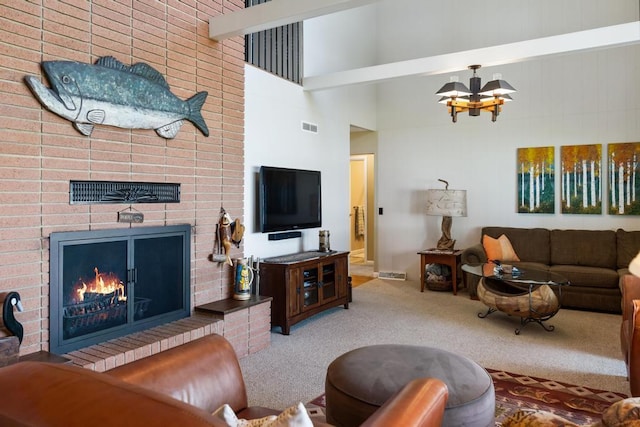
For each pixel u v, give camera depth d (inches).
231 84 151.9
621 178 212.8
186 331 120.1
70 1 105.0
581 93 221.8
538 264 209.5
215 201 145.3
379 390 72.5
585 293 191.3
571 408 101.6
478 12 249.3
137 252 120.3
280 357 137.1
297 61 210.4
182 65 133.6
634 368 87.7
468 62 170.2
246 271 146.9
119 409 33.4
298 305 165.9
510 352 139.2
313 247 217.3
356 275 284.7
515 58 161.3
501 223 241.9
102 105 109.8
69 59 104.8
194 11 137.6
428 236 264.1
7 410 35.8
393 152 274.2
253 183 178.7
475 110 171.5
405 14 270.4
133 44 119.2
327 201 230.1
